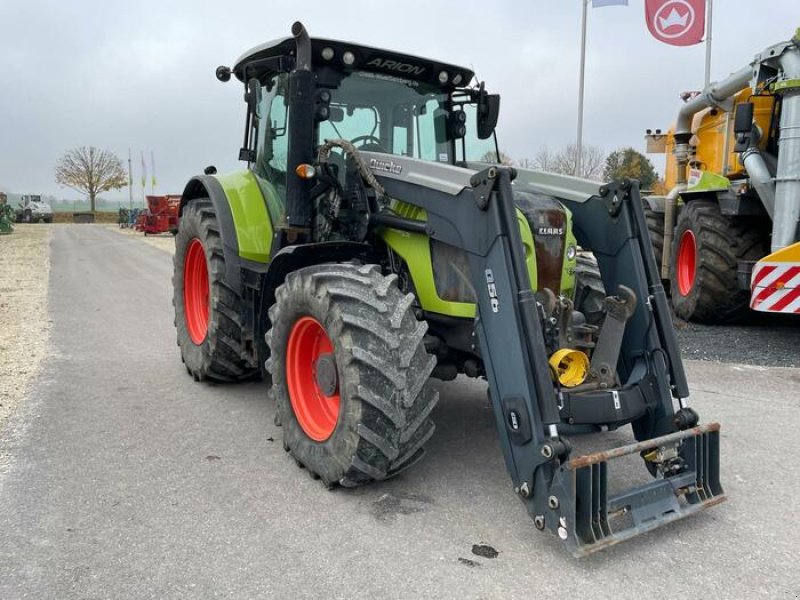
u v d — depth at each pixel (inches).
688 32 507.2
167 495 129.3
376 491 132.0
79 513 121.6
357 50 158.6
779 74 244.1
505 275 113.7
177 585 99.3
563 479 103.3
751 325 303.4
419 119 177.6
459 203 124.5
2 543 111.0
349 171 155.6
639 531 107.1
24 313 338.6
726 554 108.7
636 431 133.0
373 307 122.4
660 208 365.1
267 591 97.9
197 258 213.9
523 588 98.8
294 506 125.0
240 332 190.9
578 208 149.0
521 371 110.4
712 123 319.6
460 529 116.6
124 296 410.3
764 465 145.6
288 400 144.6
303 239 158.2
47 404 186.2
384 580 100.7
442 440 161.0
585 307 152.9
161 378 216.4
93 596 96.6
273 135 179.8
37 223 1972.2
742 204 267.3
